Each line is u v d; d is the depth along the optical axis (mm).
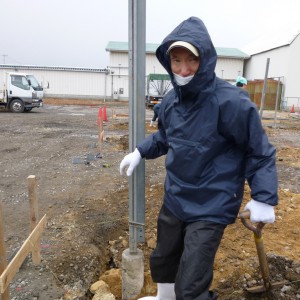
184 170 2127
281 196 5496
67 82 40062
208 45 1889
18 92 21656
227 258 3506
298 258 3496
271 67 38750
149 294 3010
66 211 4828
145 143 2516
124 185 6098
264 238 3955
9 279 2328
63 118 19078
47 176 6719
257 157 1996
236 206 2150
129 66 2553
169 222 2264
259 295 2906
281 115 26531
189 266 1987
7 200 5324
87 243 3852
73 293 2969
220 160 2096
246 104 1970
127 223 4461
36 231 3010
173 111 2174
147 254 3674
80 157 8445
